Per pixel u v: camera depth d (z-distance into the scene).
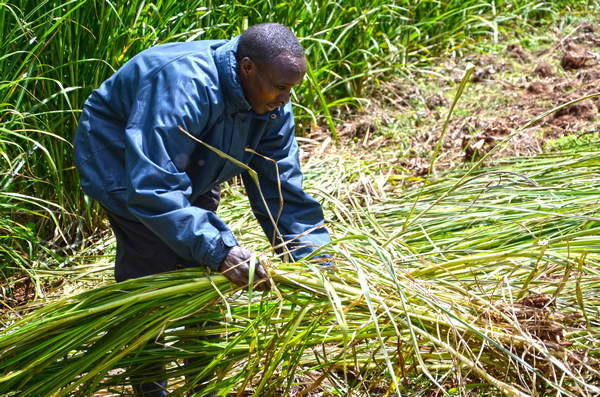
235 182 4.17
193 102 2.22
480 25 6.11
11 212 3.61
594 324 2.58
